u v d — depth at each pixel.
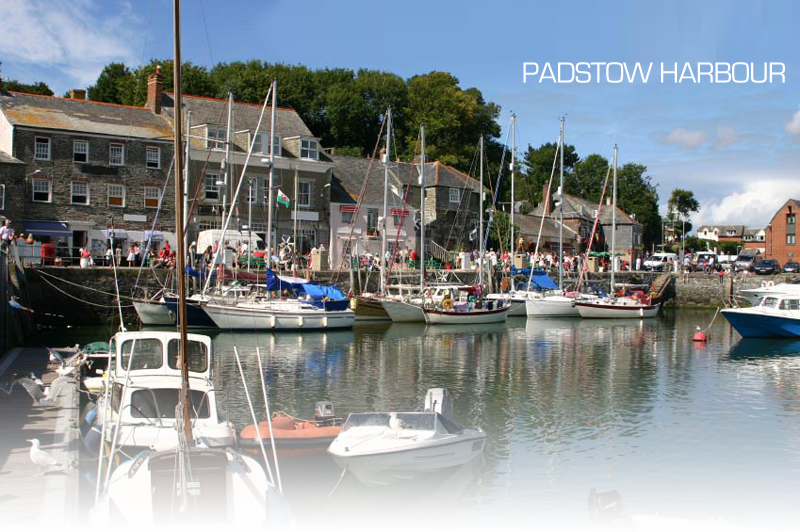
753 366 31.73
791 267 74.38
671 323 52.44
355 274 50.97
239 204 54.28
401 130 87.38
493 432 19.61
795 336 41.31
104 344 25.84
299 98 81.38
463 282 58.50
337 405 22.12
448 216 69.81
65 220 47.19
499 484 15.50
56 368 22.59
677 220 140.62
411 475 15.04
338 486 15.19
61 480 12.02
